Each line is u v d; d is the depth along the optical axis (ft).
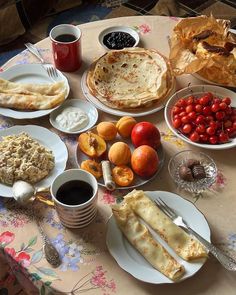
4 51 4.67
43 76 2.73
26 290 1.98
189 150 2.31
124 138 2.39
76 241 1.95
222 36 2.77
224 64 2.56
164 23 3.08
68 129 2.41
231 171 2.25
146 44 2.92
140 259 1.88
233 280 1.82
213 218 2.04
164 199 2.06
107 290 1.79
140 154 2.14
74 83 2.70
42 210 2.06
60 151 2.29
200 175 2.15
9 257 1.92
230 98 2.54
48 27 4.93
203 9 5.15
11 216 2.04
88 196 1.96
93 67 2.73
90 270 1.85
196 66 2.56
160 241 1.93
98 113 2.54
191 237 1.92
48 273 1.83
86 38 2.97
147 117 2.51
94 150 2.26
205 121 2.36
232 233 1.98
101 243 1.95
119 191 2.15
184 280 1.81
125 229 1.92
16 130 2.36
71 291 1.78
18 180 2.12
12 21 4.66
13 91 2.59
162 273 1.81
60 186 1.98
